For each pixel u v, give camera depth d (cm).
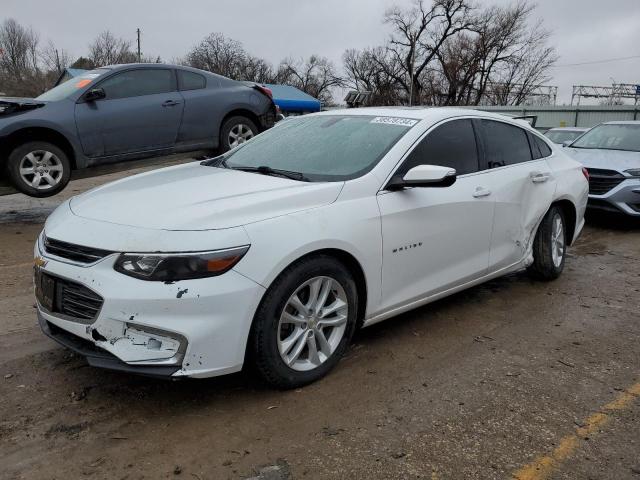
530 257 502
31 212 859
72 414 299
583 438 287
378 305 362
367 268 346
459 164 421
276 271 296
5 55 5984
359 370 353
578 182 549
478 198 421
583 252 686
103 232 297
